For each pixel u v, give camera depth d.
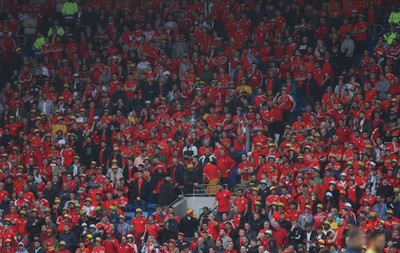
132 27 155.62
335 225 101.25
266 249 101.88
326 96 128.75
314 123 124.25
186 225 112.06
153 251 106.06
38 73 149.62
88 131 134.00
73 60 152.12
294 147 119.31
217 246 104.31
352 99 129.88
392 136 120.00
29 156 130.25
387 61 135.75
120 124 133.38
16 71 151.25
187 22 154.62
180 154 125.31
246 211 109.88
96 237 107.88
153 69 146.25
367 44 148.00
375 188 109.00
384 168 112.69
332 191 108.19
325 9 148.62
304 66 137.62
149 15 156.25
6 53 156.62
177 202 118.88
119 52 152.12
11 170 127.19
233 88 135.25
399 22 146.75
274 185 110.94
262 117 129.88
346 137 121.31
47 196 120.50
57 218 114.75
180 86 142.12
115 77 145.25
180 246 106.06
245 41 149.12
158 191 119.12
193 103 135.38
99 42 154.12
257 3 151.88
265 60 144.88
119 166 124.44
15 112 141.62
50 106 143.25
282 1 151.75
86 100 143.12
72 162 129.00
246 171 119.00
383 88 131.38
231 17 151.50
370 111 123.00
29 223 113.56
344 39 143.50
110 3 160.12
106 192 118.56
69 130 134.88
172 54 150.12
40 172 124.75
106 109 137.38
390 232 100.12
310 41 147.25
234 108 132.38
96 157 129.75
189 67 143.88
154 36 152.00
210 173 120.31
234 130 127.81
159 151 122.94
